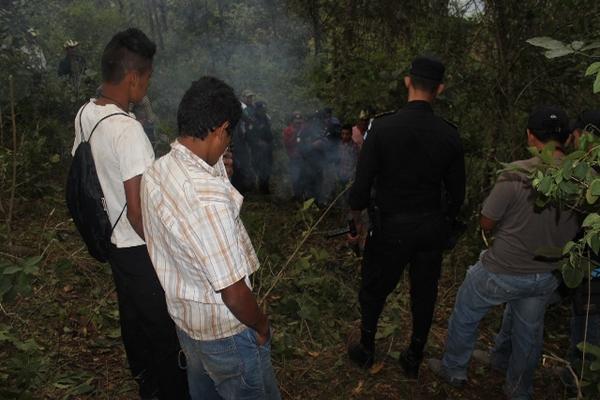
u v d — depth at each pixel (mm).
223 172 2152
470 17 5223
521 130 5004
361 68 6516
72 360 3318
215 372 2016
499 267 2996
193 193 1791
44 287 4090
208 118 1844
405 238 3070
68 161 7074
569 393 3424
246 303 1817
